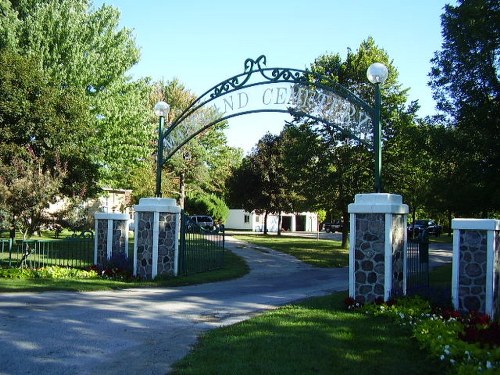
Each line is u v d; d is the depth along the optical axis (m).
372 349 6.62
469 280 8.70
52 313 8.92
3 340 7.00
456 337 6.64
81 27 26.44
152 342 7.14
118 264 14.16
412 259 10.89
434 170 20.88
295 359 6.11
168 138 14.35
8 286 11.39
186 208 53.16
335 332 7.46
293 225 65.69
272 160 40.25
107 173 28.39
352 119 11.20
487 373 5.15
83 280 12.92
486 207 18.27
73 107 22.00
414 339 7.02
